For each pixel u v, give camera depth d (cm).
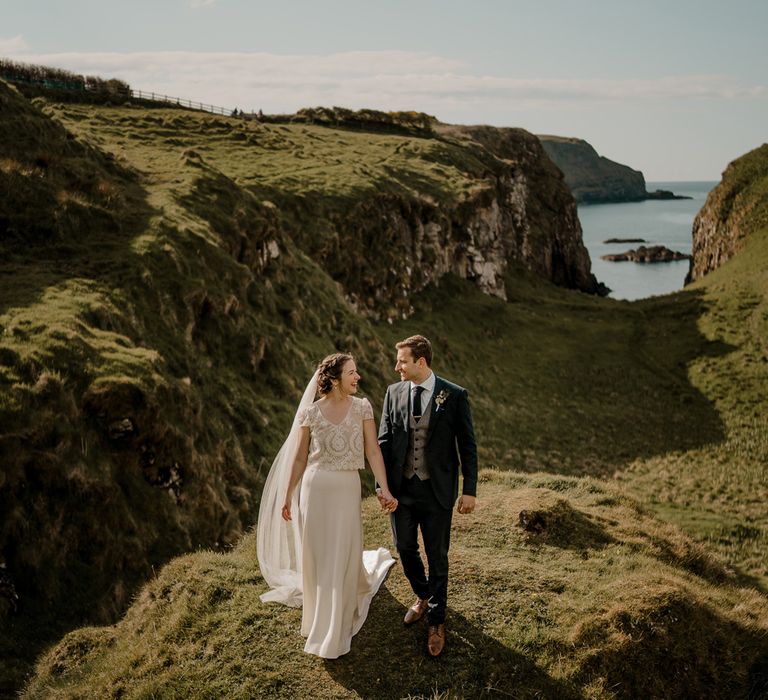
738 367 4353
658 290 11231
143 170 3331
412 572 695
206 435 1741
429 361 677
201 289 2317
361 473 2017
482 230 6275
